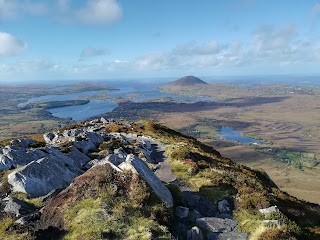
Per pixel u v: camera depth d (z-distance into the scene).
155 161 38.50
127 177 20.09
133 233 15.15
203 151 49.09
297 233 18.12
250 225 19.14
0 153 26.97
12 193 21.41
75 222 15.84
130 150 40.12
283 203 26.77
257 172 45.19
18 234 15.28
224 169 35.47
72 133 48.47
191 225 19.02
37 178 22.44
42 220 16.89
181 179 29.14
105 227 15.18
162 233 15.96
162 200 19.64
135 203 18.14
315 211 27.48
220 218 20.36
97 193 18.41
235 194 24.89
